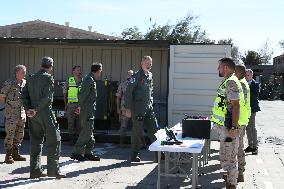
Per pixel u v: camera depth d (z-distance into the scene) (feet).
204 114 36.76
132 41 38.70
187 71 36.96
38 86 23.21
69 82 35.73
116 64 46.21
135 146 29.43
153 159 30.45
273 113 79.30
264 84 157.89
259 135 46.11
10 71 47.37
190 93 36.94
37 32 63.57
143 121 29.17
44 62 23.52
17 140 28.60
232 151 20.63
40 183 23.03
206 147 28.68
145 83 28.78
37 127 23.81
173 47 37.19
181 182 24.07
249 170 27.61
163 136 23.13
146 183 23.66
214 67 36.40
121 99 35.78
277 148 36.81
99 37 63.21
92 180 24.03
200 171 25.94
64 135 38.55
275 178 25.48
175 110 37.24
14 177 24.20
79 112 29.60
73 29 62.90
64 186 22.59
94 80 29.14
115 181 23.94
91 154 29.71
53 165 23.95
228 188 20.88
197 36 131.44
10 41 40.93
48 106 23.54
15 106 27.81
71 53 46.83
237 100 19.99
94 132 39.63
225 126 20.45
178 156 25.02
